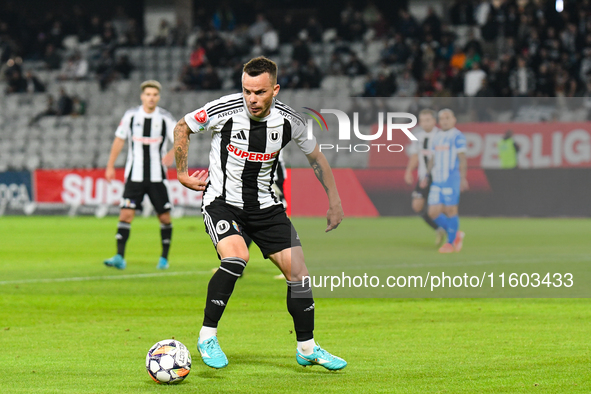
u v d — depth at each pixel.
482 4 85.19
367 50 87.56
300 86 80.12
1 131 84.44
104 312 22.42
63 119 83.31
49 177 69.44
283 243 15.07
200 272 31.98
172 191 67.56
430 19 81.25
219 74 85.75
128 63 89.00
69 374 14.57
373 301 24.33
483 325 20.03
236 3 96.81
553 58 76.81
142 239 48.16
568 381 13.98
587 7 79.69
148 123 31.66
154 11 97.31
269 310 22.67
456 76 73.44
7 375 14.48
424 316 21.52
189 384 13.78
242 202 15.09
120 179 68.12
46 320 21.03
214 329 14.89
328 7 96.69
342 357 16.12
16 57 93.62
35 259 37.22
